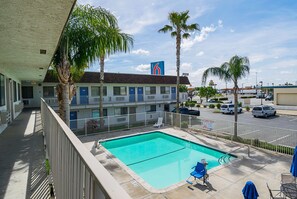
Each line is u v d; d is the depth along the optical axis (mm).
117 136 15469
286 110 31484
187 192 7059
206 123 15578
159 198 6762
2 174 4199
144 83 26453
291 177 6750
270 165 9133
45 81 20000
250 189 5586
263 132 14672
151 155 12602
